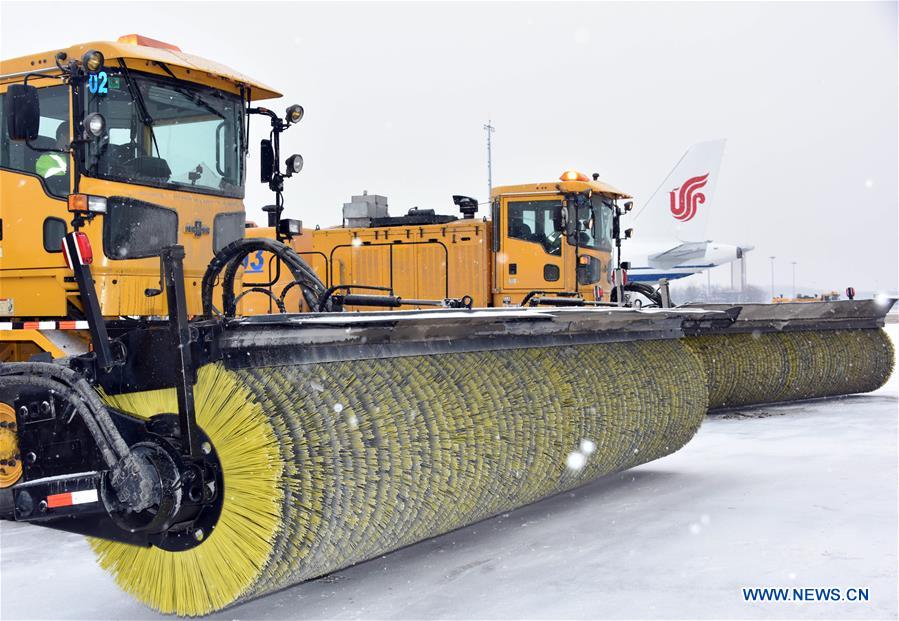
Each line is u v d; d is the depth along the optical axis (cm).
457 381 443
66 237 392
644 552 444
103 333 383
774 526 488
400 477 388
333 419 365
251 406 337
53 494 369
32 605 389
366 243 1241
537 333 512
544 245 1185
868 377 1131
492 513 465
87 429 366
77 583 421
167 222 600
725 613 354
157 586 361
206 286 459
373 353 403
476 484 433
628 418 555
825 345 1079
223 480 340
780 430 867
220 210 639
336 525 358
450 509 421
